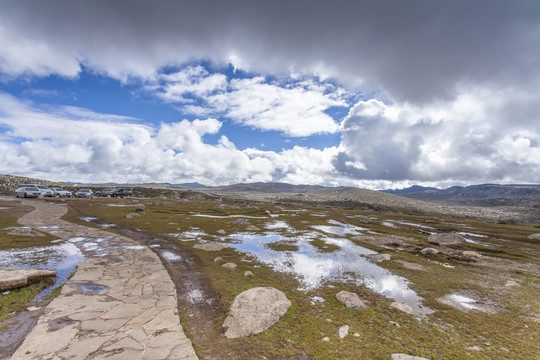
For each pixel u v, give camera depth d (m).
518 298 11.25
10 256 13.66
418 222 43.66
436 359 6.65
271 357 6.45
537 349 7.33
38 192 51.53
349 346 7.07
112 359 5.95
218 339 7.17
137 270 12.47
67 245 16.62
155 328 7.43
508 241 27.53
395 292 11.48
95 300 9.04
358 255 18.16
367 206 191.50
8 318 7.76
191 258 15.33
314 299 10.27
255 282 11.81
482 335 8.02
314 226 32.81
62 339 6.64
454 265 16.62
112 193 71.69
